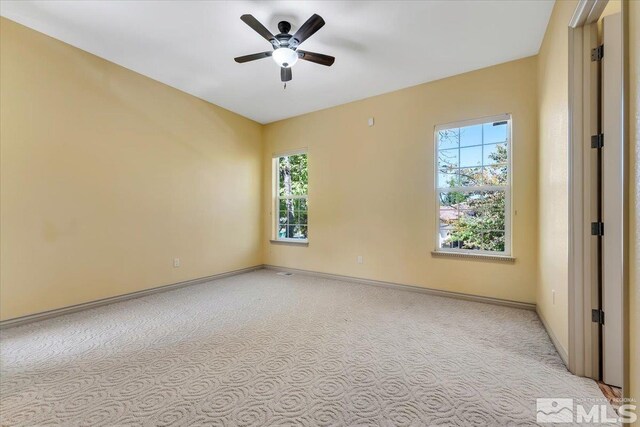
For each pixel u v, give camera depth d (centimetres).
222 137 470
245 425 144
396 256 403
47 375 189
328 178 468
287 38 250
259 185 541
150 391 172
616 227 176
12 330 260
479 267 345
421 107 382
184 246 414
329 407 158
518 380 183
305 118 495
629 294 104
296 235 521
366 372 192
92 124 319
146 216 369
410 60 325
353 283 438
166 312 310
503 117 329
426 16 253
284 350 224
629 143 104
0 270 259
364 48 301
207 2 237
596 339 183
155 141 379
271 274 501
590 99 183
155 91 378
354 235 441
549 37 251
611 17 175
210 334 255
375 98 420
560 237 213
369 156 426
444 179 373
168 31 276
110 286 335
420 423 146
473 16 252
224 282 445
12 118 264
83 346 231
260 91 410
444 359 209
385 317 295
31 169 276
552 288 237
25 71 271
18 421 147
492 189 343
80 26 270
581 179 185
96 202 322
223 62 333
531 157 313
